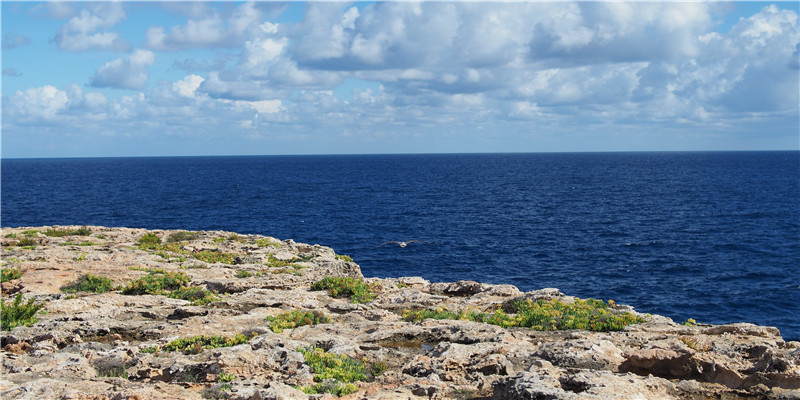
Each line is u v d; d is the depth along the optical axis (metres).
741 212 103.81
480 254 68.88
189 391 17.08
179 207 116.25
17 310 25.17
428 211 109.00
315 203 124.12
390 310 29.98
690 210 107.62
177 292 31.27
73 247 44.12
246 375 18.67
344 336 23.80
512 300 30.41
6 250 42.25
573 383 16.11
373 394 16.30
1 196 137.50
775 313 46.66
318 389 17.12
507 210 109.88
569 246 73.12
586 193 143.38
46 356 20.06
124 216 102.81
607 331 24.28
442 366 18.97
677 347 19.17
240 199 133.00
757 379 17.39
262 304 29.28
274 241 50.97
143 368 19.11
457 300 32.19
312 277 36.47
